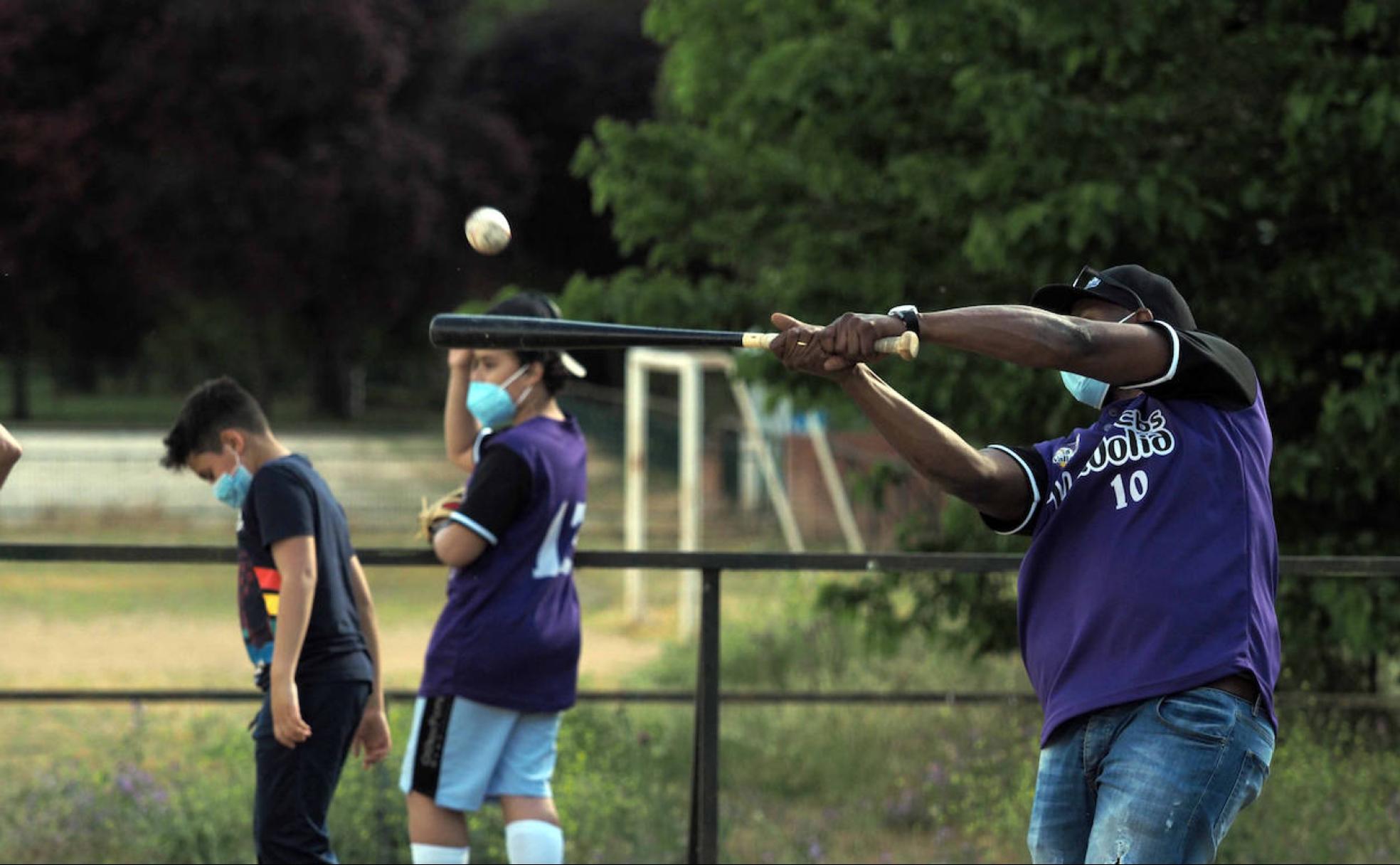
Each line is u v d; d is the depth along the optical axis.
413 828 9.09
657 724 14.96
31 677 20.19
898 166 15.53
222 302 61.19
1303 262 14.37
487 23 74.50
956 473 6.11
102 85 48.66
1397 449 13.63
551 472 8.99
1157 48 14.81
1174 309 6.39
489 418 9.23
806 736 15.08
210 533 37.59
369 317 57.69
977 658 16.61
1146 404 6.18
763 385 16.69
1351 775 11.76
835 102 15.83
